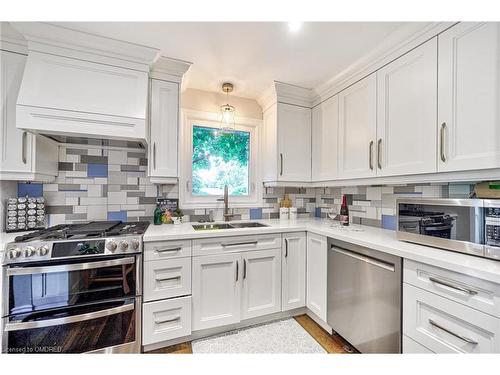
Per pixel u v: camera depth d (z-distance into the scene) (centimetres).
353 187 230
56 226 176
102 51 162
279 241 198
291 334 181
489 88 109
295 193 277
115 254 145
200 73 207
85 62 159
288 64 190
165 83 193
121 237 148
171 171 195
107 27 147
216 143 250
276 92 229
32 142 157
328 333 183
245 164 263
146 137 174
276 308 196
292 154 238
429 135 135
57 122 148
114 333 145
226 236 179
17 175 154
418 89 141
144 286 156
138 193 215
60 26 146
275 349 164
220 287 179
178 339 169
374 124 172
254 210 260
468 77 117
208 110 244
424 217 130
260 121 265
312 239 201
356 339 153
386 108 163
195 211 236
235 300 183
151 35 155
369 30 147
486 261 101
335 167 213
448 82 125
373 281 142
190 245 170
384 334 134
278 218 268
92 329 141
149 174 189
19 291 129
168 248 162
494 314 90
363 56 175
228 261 181
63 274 136
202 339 175
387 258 132
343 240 164
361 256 151
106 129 158
